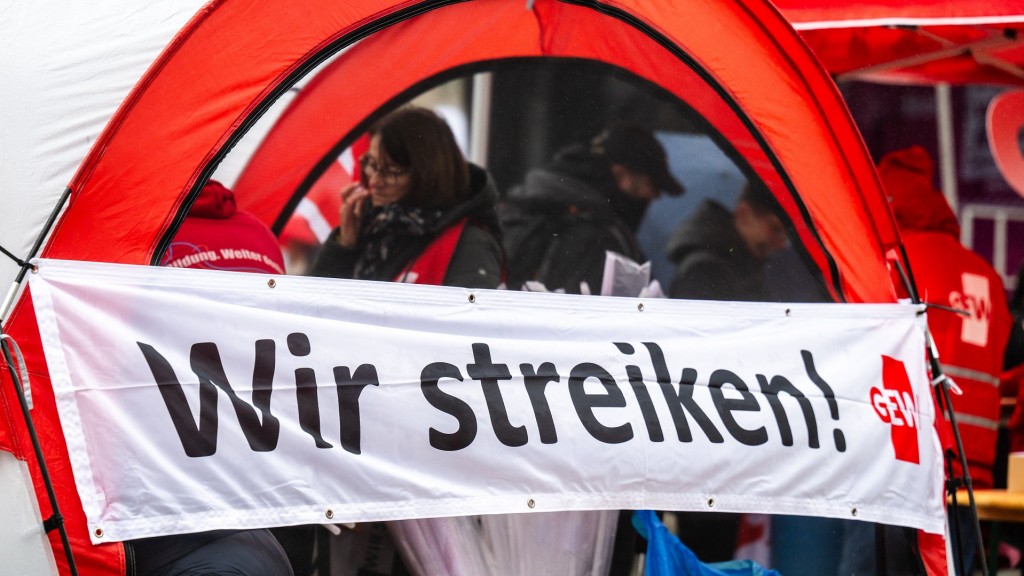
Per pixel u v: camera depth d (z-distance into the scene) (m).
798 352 4.26
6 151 3.47
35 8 3.69
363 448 3.53
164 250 3.44
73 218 3.31
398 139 4.89
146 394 3.27
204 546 3.38
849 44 6.46
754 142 4.54
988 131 7.23
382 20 3.85
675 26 4.38
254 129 4.98
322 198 5.30
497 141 5.99
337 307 3.60
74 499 3.16
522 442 3.72
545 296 3.91
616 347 3.97
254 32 3.58
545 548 4.02
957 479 4.47
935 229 5.93
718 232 5.84
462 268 4.87
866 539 4.65
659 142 5.98
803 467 4.13
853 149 4.45
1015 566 6.38
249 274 3.49
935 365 4.54
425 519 3.91
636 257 5.62
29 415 3.08
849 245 4.56
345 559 4.18
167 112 3.43
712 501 3.97
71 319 3.22
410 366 3.64
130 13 3.80
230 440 3.35
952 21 5.20
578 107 6.03
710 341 4.13
